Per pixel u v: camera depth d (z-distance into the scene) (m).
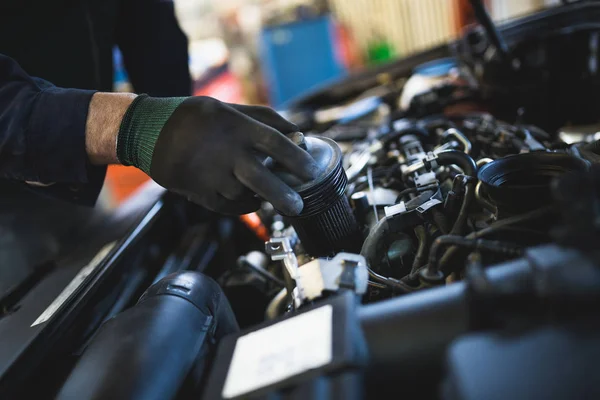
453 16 4.05
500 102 1.30
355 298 0.55
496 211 0.68
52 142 0.78
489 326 0.45
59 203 1.42
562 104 1.24
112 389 0.54
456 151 0.85
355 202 0.84
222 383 0.49
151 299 0.67
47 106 0.79
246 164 0.67
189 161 0.69
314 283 0.59
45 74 1.26
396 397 0.47
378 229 0.75
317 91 1.92
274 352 0.50
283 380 0.46
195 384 0.60
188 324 0.64
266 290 0.93
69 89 0.82
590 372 0.36
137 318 0.63
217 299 0.72
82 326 0.82
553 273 0.42
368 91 1.88
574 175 0.49
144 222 1.04
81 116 0.78
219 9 6.04
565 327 0.40
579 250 0.45
